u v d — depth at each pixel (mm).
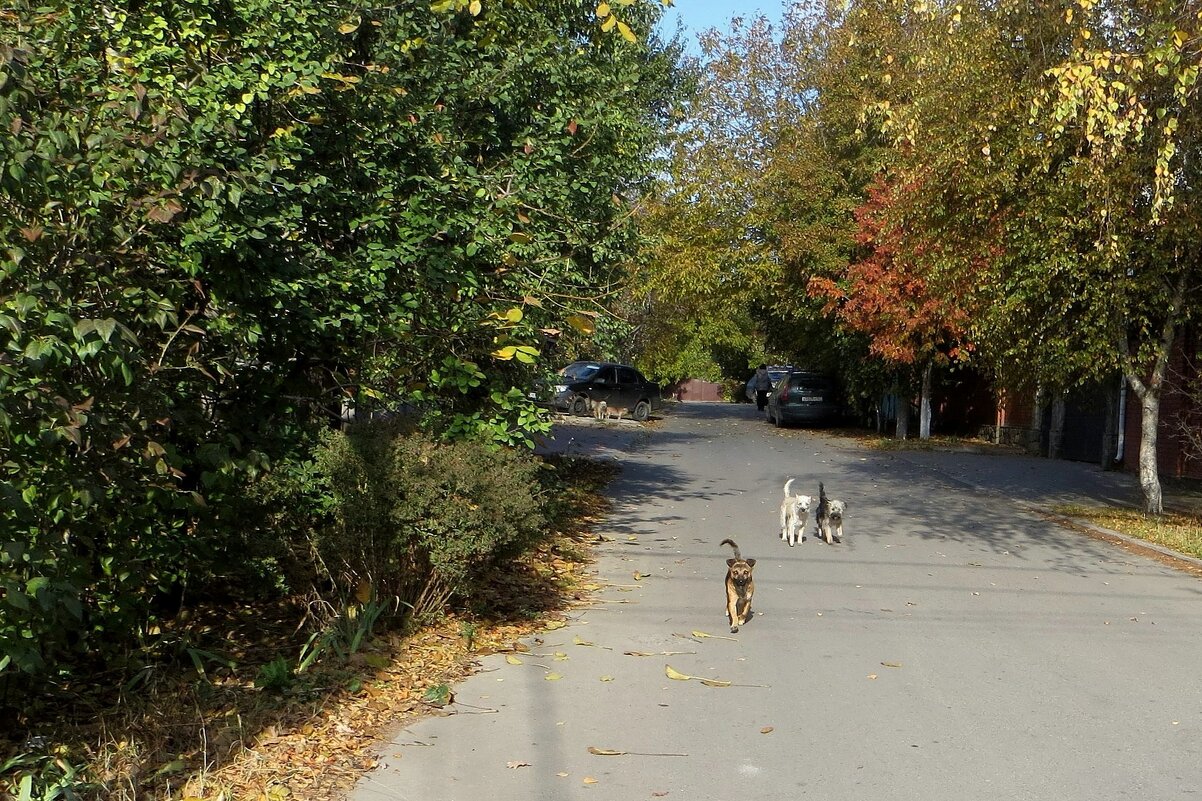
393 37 9523
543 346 11258
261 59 7746
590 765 5438
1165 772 5398
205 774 5102
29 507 4551
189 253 6281
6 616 4621
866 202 27391
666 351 51406
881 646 7848
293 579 8078
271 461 7375
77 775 4938
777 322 36031
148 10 7629
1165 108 11305
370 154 8938
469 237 9000
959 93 13492
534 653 7617
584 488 17266
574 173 11820
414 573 8023
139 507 5977
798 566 11062
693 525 13914
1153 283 13117
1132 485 18797
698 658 7504
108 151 5504
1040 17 12648
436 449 7746
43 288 4523
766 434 32156
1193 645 7945
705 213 31141
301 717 6035
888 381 29672
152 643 7055
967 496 17219
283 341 7906
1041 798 5055
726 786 5172
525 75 11375
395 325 8500
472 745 5719
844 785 5195
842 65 27859
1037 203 13094
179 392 6816
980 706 6449
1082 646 7898
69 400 4895
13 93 4906
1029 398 19828
